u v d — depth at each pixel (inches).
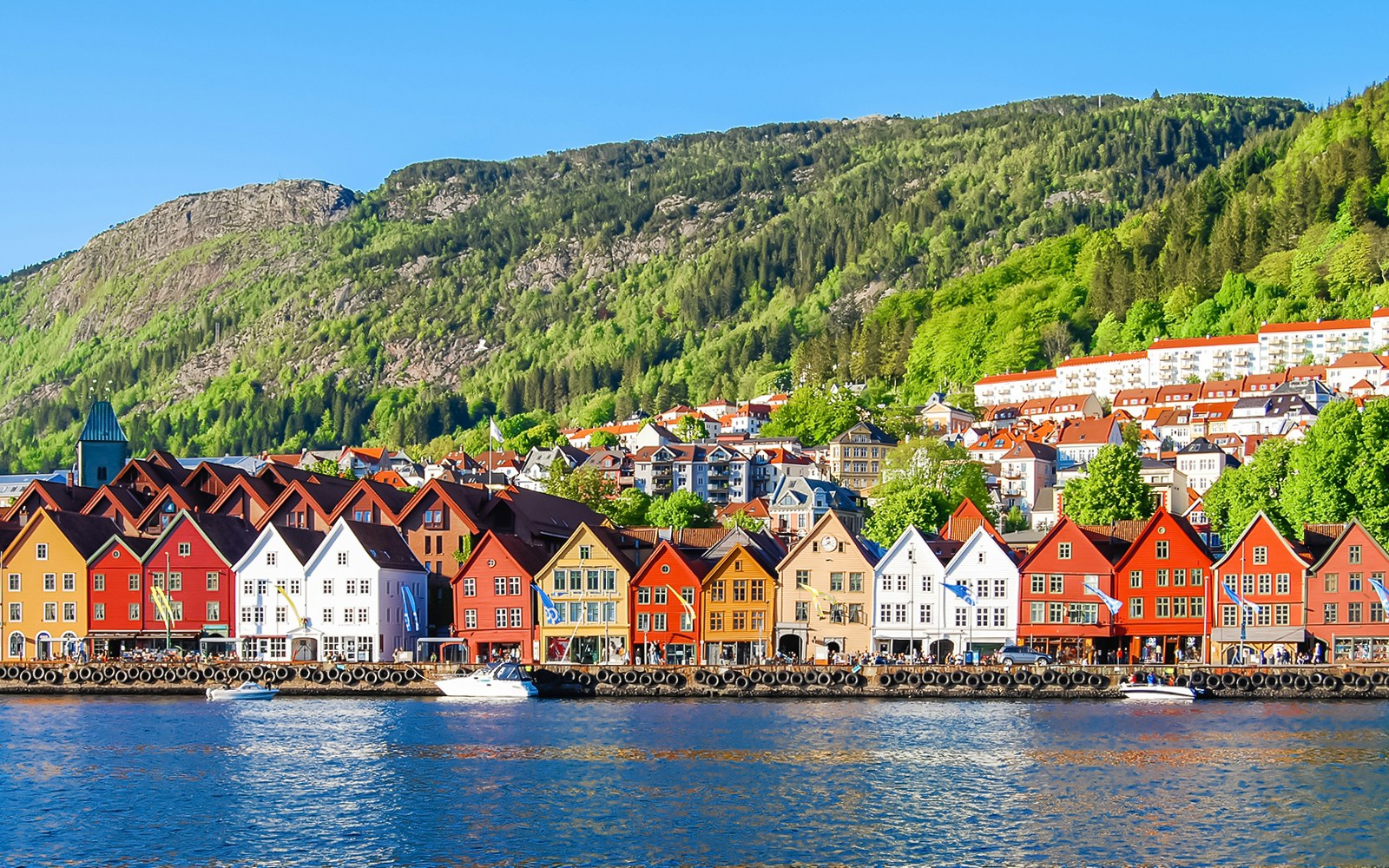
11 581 7160.4
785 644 6727.4
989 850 3528.5
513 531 7416.3
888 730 5118.1
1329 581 6328.7
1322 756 4566.9
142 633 7037.4
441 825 3752.5
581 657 6776.6
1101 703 5856.3
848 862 3430.1
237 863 3432.6
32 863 3440.0
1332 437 7475.4
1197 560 6515.8
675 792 4104.3
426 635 7239.2
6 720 5546.3
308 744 4891.7
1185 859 3447.3
